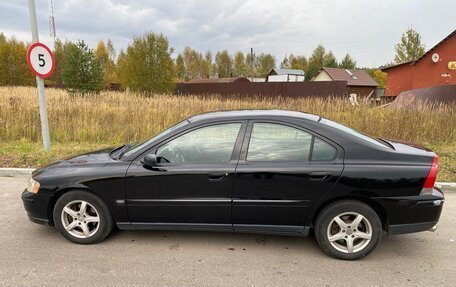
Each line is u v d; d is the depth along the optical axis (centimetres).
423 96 1185
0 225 401
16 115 942
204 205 329
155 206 336
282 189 316
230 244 355
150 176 332
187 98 1362
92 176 340
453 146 787
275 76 4372
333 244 321
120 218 346
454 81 2195
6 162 673
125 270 304
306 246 350
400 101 1037
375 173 304
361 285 282
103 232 350
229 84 2412
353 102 1094
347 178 306
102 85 2225
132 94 1598
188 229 342
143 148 345
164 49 2622
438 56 2197
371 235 314
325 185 310
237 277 294
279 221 325
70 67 2116
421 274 299
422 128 850
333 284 283
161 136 349
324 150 318
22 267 307
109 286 279
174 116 1024
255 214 325
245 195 322
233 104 1235
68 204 349
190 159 335
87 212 352
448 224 404
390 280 289
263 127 332
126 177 335
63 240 362
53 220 362
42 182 349
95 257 327
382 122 868
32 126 910
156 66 2609
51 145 812
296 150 322
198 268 308
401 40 3052
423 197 305
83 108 1052
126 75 2667
